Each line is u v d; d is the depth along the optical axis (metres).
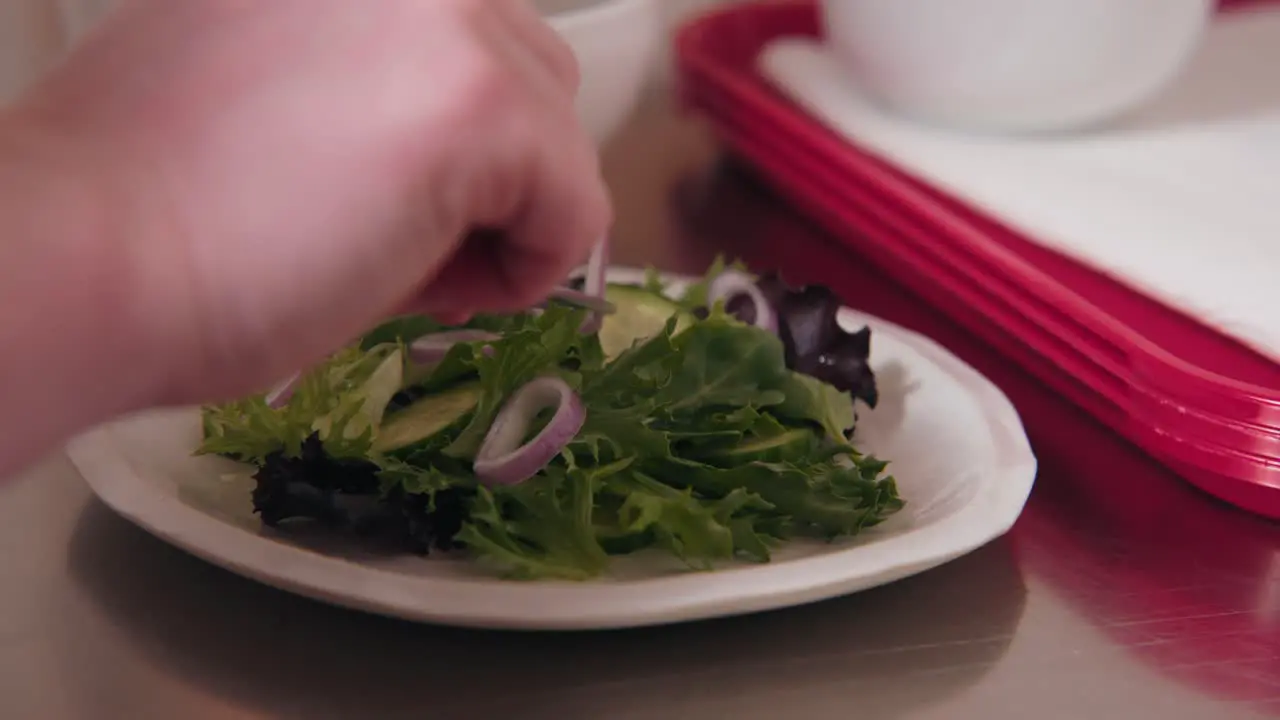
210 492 0.66
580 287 0.76
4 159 0.48
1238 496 0.69
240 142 0.48
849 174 0.90
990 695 0.60
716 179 1.11
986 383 0.74
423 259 0.50
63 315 0.47
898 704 0.60
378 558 0.63
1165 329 0.77
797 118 0.97
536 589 0.60
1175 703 0.60
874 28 0.92
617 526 0.64
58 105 0.49
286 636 0.61
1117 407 0.74
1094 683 0.61
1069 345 0.76
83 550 0.65
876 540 0.65
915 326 0.85
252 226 0.48
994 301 0.80
